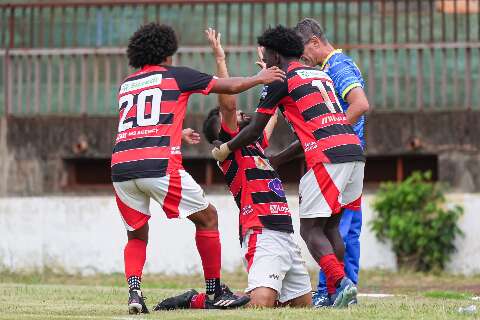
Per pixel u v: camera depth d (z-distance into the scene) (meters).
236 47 52.19
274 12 52.56
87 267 49.38
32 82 53.84
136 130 24.41
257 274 26.08
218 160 26.94
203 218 25.30
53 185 53.38
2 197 52.97
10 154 53.69
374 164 53.22
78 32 53.81
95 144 53.25
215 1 52.50
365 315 23.28
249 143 26.05
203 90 24.81
